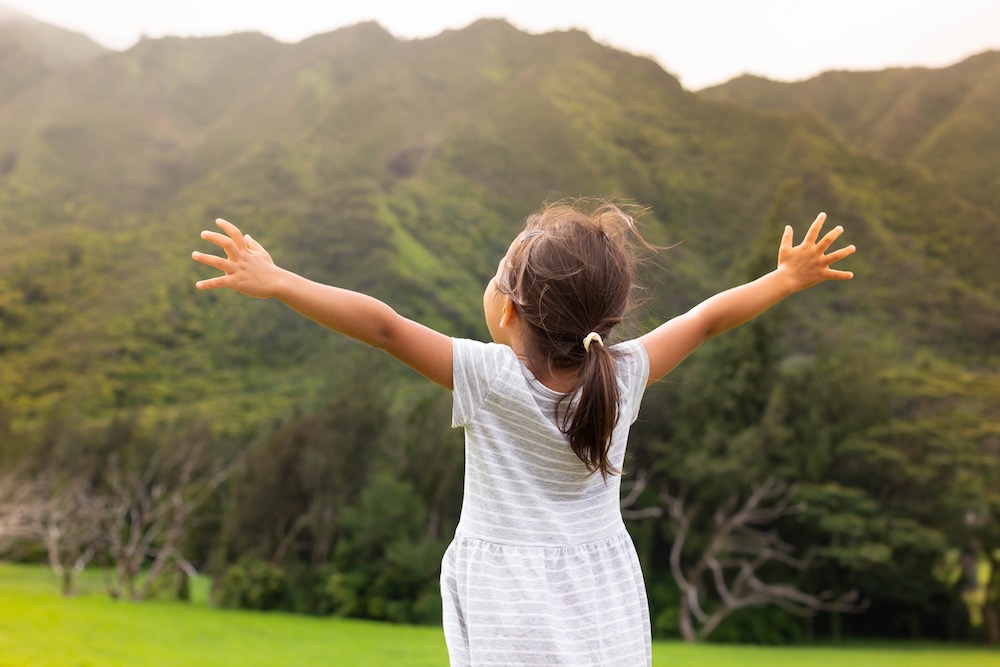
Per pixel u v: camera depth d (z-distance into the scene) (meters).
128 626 22.72
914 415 37.59
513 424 1.55
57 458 35.62
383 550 30.19
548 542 1.52
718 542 28.50
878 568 29.08
